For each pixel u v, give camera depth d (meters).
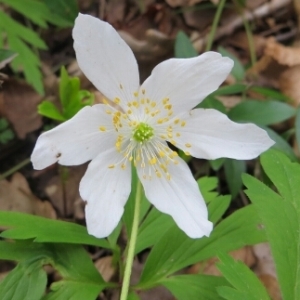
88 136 0.08
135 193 0.10
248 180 0.08
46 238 0.08
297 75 0.15
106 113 0.08
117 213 0.08
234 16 0.16
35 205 0.13
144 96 0.08
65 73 0.11
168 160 0.08
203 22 0.16
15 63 0.13
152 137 0.08
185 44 0.13
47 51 0.15
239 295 0.07
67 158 0.08
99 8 0.16
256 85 0.14
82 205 0.13
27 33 0.13
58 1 0.14
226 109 0.13
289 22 0.17
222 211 0.09
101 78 0.08
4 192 0.13
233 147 0.08
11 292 0.08
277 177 0.09
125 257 0.09
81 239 0.09
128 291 0.09
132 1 0.16
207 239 0.09
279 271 0.08
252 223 0.09
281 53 0.15
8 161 0.13
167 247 0.09
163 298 0.11
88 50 0.08
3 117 0.14
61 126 0.07
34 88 0.13
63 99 0.11
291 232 0.08
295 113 0.12
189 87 0.08
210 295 0.08
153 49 0.15
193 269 0.12
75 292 0.08
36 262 0.08
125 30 0.16
